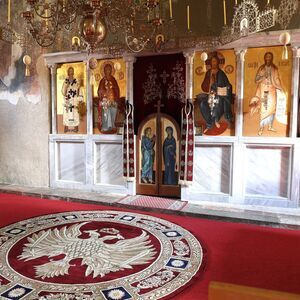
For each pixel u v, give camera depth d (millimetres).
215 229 4281
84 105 6398
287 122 5152
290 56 5043
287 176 5184
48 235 4008
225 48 5352
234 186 5426
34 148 6910
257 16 5062
